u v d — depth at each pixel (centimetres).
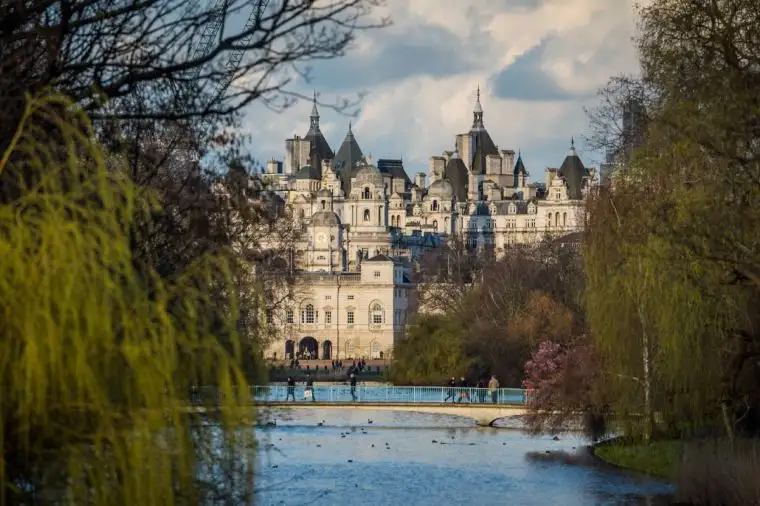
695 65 9306
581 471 13550
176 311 4362
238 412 4209
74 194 3891
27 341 3562
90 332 3684
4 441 3666
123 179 4409
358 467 14175
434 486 12731
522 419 19912
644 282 10944
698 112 9100
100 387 3706
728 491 10419
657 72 9662
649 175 10700
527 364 18338
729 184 9262
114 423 3756
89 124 4194
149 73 4962
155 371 3809
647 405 12506
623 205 11762
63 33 4653
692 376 11106
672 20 9481
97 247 3816
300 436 17888
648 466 12875
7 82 4441
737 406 11438
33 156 3997
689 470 10912
